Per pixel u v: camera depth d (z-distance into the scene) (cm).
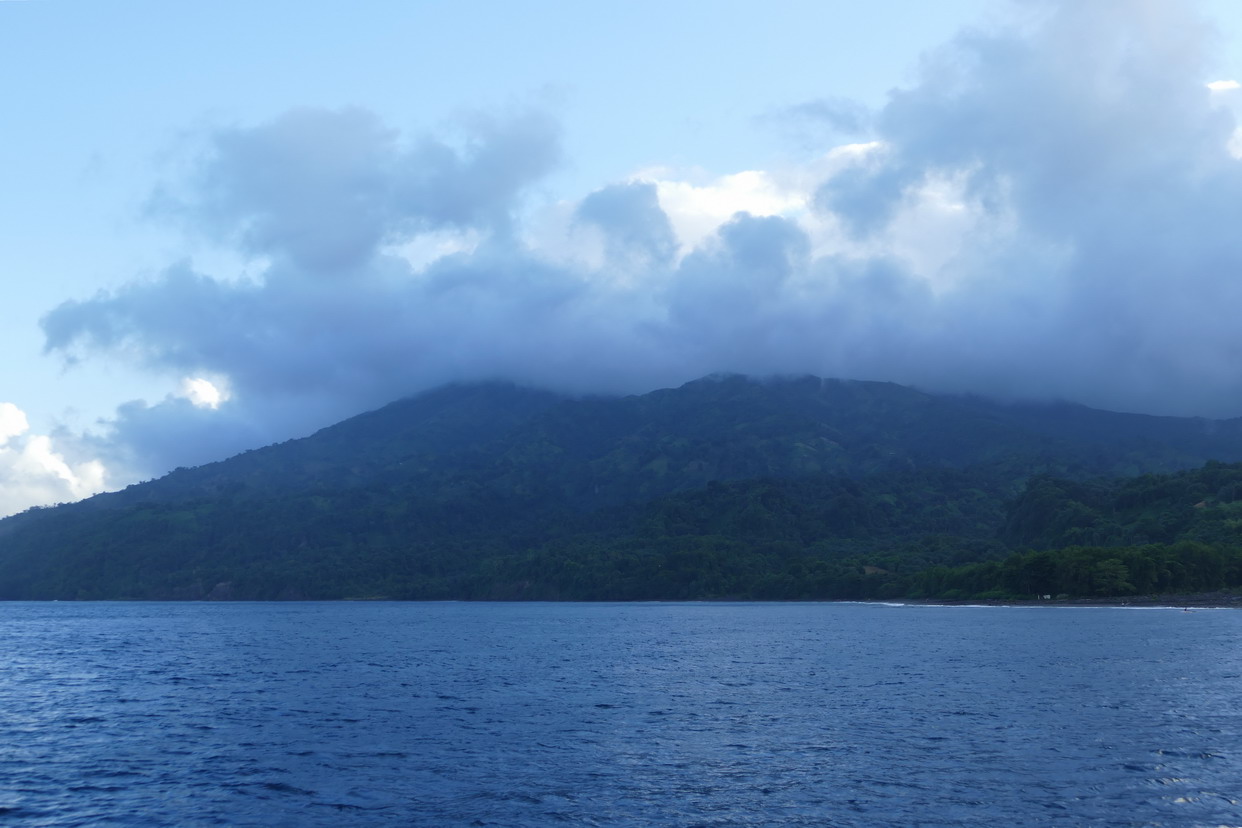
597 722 6956
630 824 4344
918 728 6481
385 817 4503
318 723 7044
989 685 8638
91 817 4534
